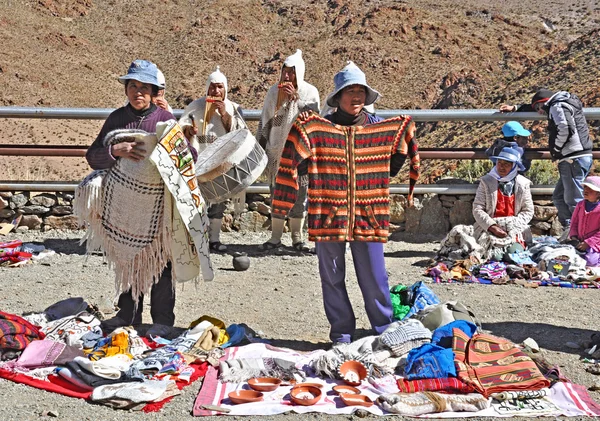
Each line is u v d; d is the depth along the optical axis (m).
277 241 9.89
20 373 5.45
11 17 77.50
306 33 79.38
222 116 9.28
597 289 8.13
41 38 76.19
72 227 10.70
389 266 9.14
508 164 8.96
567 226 9.84
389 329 5.91
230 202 10.77
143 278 6.12
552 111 9.64
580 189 9.68
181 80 73.94
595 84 40.72
